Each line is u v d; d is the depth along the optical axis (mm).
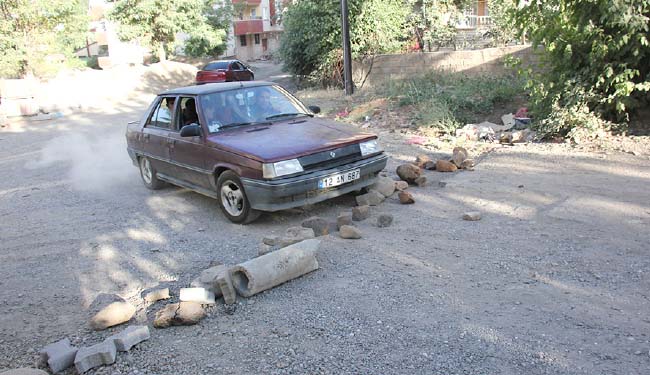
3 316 4664
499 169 8055
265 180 5969
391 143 10578
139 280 5223
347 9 16734
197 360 3711
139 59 47531
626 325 3742
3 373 3529
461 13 21297
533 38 9930
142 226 6887
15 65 26594
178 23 37062
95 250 6145
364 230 5953
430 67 16656
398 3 19016
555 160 8203
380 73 18594
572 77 9383
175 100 7777
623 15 8305
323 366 3525
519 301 4172
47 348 3895
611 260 4746
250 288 4504
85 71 32094
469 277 4641
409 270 4852
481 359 3480
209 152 6730
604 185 6840
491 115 11617
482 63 15695
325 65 19781
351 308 4242
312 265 4914
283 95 7840
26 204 8414
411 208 6613
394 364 3492
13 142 15250
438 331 3836
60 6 27438
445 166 8180
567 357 3430
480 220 6016
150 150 8250
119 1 35906
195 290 4426
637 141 8547
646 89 8461
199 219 6980
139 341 3971
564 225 5652
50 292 5109
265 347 3803
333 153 6336
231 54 57250
